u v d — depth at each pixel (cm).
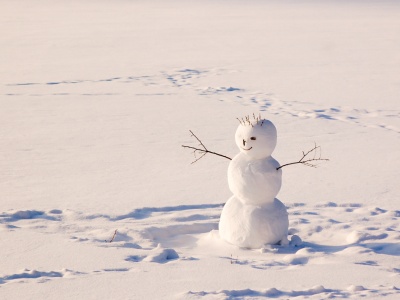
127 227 748
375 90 2122
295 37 4138
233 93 2056
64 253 632
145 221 789
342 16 6284
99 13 6919
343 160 1172
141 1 10075
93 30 4725
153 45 3672
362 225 761
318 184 998
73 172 1087
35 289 518
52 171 1095
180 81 2334
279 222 688
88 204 878
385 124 1558
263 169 683
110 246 662
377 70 2620
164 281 541
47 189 972
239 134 689
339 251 659
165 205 870
